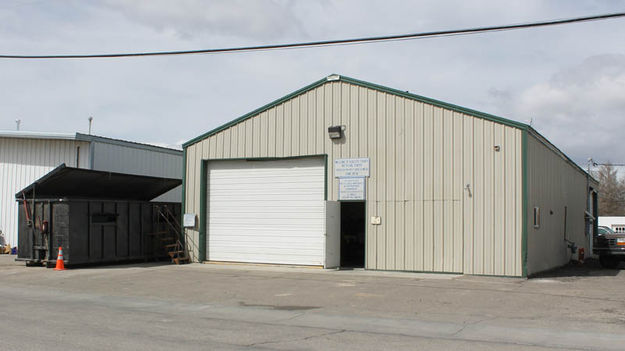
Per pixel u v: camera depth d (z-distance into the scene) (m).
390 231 18.61
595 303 12.34
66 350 7.71
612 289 14.55
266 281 16.19
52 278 16.84
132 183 23.00
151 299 13.19
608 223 56.09
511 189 16.97
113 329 9.39
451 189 17.78
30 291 14.41
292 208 20.47
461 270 17.50
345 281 16.09
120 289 14.73
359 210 23.23
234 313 11.38
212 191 22.00
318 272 18.45
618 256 22.53
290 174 20.61
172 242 23.36
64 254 19.11
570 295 13.46
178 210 23.81
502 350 8.02
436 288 14.65
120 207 21.17
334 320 10.59
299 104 20.34
